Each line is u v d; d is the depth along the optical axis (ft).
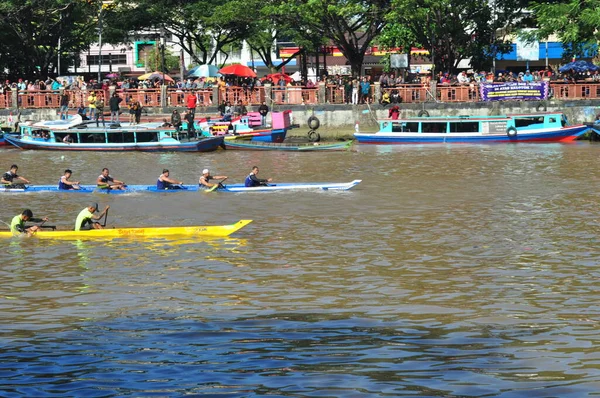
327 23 246.06
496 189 140.97
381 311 74.02
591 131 209.26
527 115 208.74
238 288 82.74
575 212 120.06
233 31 287.07
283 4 239.30
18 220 107.86
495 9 255.09
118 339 66.54
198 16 275.18
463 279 84.94
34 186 144.77
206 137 202.28
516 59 273.13
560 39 231.50
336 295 79.66
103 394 55.06
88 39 310.86
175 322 71.31
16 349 64.28
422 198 133.69
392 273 87.92
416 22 243.40
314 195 137.90
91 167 177.99
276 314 73.41
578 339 65.16
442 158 182.39
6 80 272.92
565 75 230.48
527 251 96.89
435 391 54.70
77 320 72.38
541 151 191.01
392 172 163.32
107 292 81.87
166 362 60.90
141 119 225.76
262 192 141.38
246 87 229.04
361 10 233.55
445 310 74.02
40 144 205.98
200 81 246.06
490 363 59.88
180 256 96.73
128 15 281.95
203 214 124.06
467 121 210.38
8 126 233.76
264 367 59.52
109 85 239.71
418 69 312.91
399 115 222.89
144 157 193.26
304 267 90.99
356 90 226.17
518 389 54.90
